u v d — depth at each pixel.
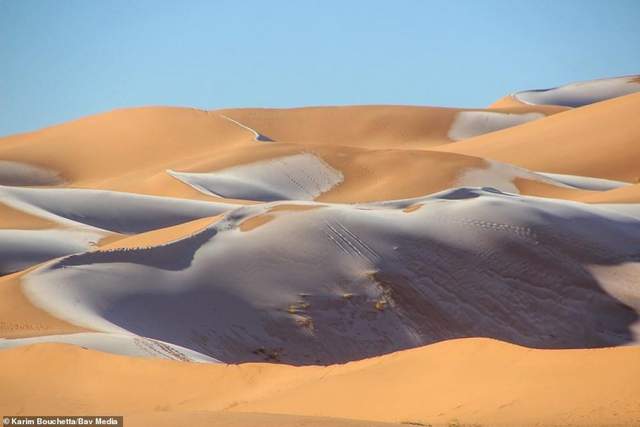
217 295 127.19
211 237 139.25
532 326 136.62
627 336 136.88
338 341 124.81
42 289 117.50
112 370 67.00
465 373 59.72
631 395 51.66
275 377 66.19
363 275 135.12
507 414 51.91
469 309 135.88
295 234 140.62
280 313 126.38
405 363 63.38
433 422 52.47
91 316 111.38
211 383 65.69
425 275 138.75
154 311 121.31
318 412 58.38
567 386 54.47
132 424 46.50
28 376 66.44
